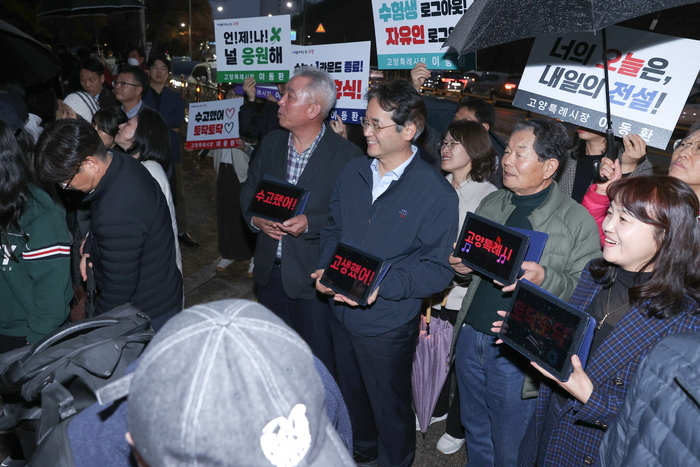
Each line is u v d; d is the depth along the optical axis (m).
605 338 1.88
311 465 0.85
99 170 2.33
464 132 2.88
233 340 0.75
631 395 1.43
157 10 36.69
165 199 2.66
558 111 2.85
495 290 2.44
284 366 0.78
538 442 2.19
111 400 0.91
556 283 2.20
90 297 2.73
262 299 3.27
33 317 2.49
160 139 3.17
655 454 1.32
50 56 4.14
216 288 5.08
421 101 2.44
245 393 0.73
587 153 3.27
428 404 2.94
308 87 2.84
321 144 3.01
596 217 2.55
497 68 21.23
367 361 2.62
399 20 3.48
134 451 0.91
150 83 6.00
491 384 2.47
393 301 2.51
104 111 3.16
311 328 3.12
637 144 2.60
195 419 0.71
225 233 5.27
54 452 1.08
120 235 2.38
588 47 2.74
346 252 2.38
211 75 14.98
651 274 1.70
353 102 3.73
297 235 2.87
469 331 2.58
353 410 2.89
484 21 2.43
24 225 2.35
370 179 2.60
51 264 2.41
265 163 3.16
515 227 2.41
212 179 8.83
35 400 1.56
